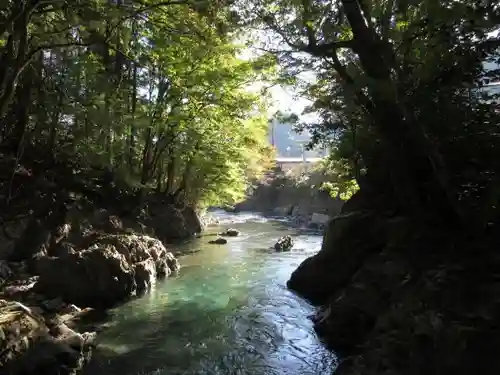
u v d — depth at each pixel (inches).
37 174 574.9
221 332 362.9
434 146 291.4
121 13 348.5
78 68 545.6
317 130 520.7
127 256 495.8
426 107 311.4
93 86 576.4
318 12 332.5
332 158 546.9
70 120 706.2
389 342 235.8
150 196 925.8
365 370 234.1
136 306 430.9
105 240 507.2
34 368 252.7
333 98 453.1
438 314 215.3
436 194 305.7
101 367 292.2
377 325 271.4
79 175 641.0
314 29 363.9
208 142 904.9
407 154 317.7
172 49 564.7
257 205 1755.7
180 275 568.4
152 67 590.9
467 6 253.0
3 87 312.3
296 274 495.5
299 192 1540.4
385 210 407.2
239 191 1182.3
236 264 641.0
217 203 1179.3
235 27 402.3
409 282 267.1
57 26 454.3
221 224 1262.3
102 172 674.2
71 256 431.8
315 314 398.0
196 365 299.7
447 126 312.7
